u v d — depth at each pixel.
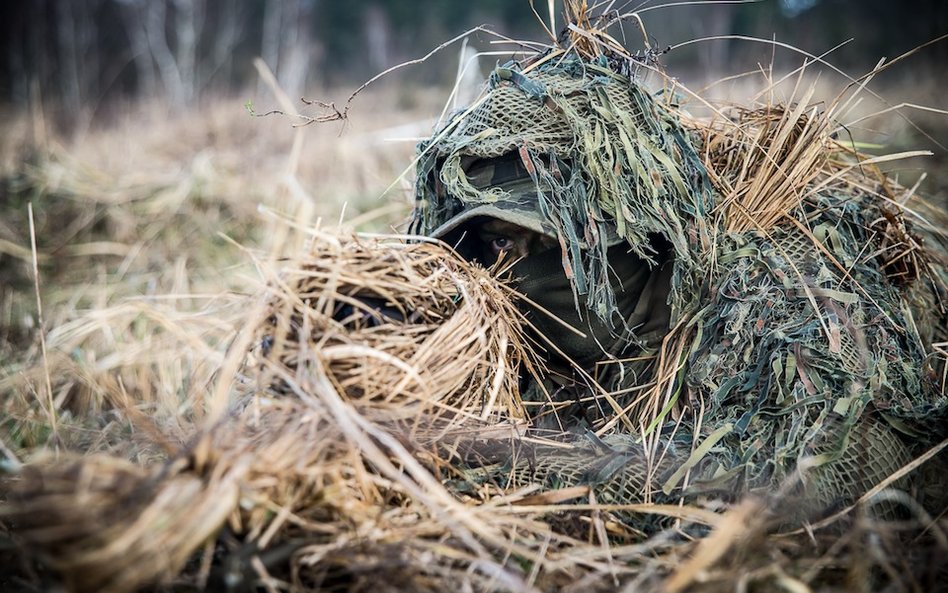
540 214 2.01
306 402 1.55
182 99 17.25
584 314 2.16
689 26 13.39
